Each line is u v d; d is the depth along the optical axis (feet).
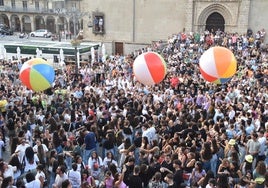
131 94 67.00
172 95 67.10
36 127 47.65
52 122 49.11
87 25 153.17
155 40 145.48
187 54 110.93
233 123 49.29
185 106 58.90
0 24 265.13
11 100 63.26
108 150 45.55
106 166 40.73
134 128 50.52
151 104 60.34
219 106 56.95
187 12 139.13
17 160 39.81
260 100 61.77
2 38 235.40
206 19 139.03
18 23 270.46
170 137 46.37
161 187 35.17
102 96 65.77
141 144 44.06
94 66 100.17
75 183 36.78
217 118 52.60
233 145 41.65
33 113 53.72
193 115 55.31
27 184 34.76
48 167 42.27
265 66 92.02
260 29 132.67
